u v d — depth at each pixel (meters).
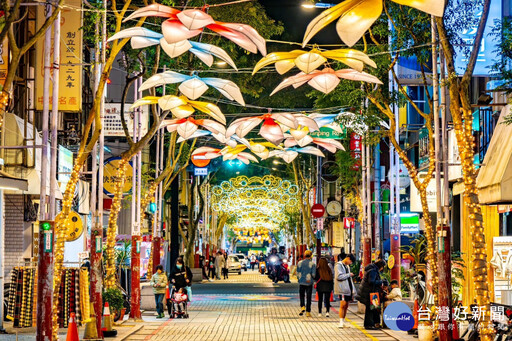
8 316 22.67
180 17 14.65
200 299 39.47
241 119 27.45
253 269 111.19
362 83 23.73
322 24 12.93
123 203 42.34
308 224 64.31
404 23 21.81
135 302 26.67
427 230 22.06
